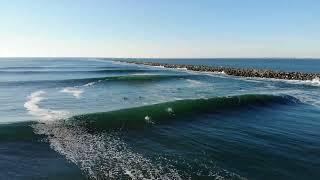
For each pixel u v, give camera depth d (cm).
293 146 1514
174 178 1116
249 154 1388
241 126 1912
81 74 7356
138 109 2125
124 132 1714
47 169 1196
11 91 3912
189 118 2069
